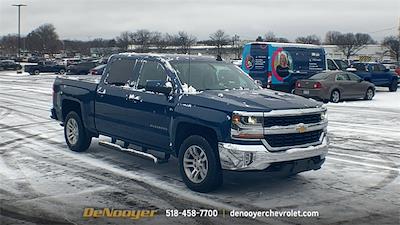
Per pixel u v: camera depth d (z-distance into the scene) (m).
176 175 7.70
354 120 14.98
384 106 19.59
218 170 6.49
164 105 7.17
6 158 8.83
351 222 5.56
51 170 7.93
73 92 9.24
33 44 119.75
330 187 7.07
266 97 6.84
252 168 6.16
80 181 7.25
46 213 5.78
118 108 8.08
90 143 9.52
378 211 5.97
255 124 6.16
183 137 7.06
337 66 26.78
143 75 7.86
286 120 6.40
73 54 119.88
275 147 6.27
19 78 44.28
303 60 22.45
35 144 10.31
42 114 15.85
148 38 86.50
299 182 7.34
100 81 8.71
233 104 6.36
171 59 7.63
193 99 6.82
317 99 21.00
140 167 8.23
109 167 8.20
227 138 6.23
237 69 8.31
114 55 8.63
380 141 11.11
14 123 13.64
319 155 6.75
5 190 6.73
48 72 55.06
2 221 5.49
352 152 9.74
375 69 27.94
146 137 7.59
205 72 7.64
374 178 7.62
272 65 21.45
